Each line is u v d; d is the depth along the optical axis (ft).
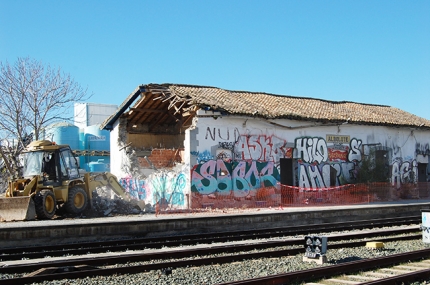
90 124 159.53
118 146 102.22
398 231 57.52
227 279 32.37
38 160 72.74
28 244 49.39
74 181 75.72
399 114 120.98
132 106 98.78
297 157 95.09
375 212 80.84
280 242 47.55
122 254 42.27
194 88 96.68
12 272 34.71
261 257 40.32
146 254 39.45
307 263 37.81
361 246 47.21
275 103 100.58
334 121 98.78
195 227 59.62
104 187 86.07
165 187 87.25
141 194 92.38
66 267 34.45
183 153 93.15
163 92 92.38
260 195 89.15
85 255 42.91
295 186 94.58
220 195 84.94
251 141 89.56
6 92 106.32
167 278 32.45
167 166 96.07
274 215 67.15
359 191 99.50
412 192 111.14
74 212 73.61
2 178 113.80
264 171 90.27
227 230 62.18
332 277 32.37
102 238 53.21
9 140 115.34
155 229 56.59
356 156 103.50
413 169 112.98
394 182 108.58
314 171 96.94
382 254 42.04
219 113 85.87
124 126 103.09
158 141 107.55
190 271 34.71
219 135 86.17
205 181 83.71
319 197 95.40
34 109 107.76
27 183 71.10
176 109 92.02
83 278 32.65
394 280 29.73
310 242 38.73
